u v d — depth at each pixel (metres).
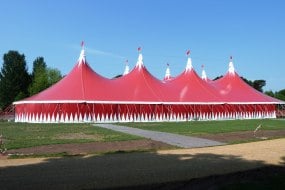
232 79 68.00
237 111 62.19
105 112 51.38
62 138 28.36
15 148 22.73
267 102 65.19
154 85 57.53
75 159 19.17
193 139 28.97
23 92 102.00
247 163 18.55
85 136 30.05
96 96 51.22
